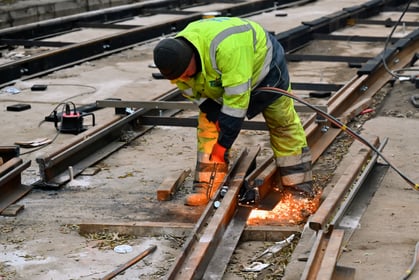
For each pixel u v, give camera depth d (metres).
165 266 7.32
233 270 7.26
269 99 8.25
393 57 16.47
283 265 7.29
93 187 9.57
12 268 7.33
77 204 8.97
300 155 8.76
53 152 9.59
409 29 23.16
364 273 7.03
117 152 11.02
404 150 10.83
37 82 15.87
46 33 21.75
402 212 8.51
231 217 8.14
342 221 8.16
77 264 7.39
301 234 7.77
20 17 23.64
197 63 7.53
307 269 6.57
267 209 8.49
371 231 7.98
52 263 7.42
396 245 7.63
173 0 27.64
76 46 17.77
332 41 20.92
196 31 7.54
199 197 8.71
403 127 12.07
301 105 10.85
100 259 7.50
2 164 9.31
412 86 14.68
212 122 8.37
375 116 12.80
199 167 8.63
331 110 11.58
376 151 8.44
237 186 8.42
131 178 9.92
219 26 7.54
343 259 7.33
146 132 11.95
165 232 7.97
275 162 9.32
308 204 8.74
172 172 10.17
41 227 8.29
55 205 8.94
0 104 14.03
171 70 7.41
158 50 7.39
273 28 23.70
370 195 8.95
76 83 15.79
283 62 8.29
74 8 26.28
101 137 10.84
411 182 8.48
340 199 8.21
